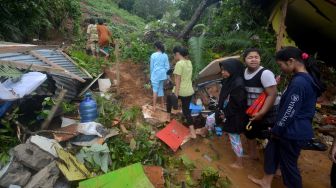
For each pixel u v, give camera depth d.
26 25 8.31
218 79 6.44
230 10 9.47
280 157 3.72
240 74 4.20
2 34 7.33
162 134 5.05
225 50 8.43
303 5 8.41
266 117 4.16
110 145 4.43
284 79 7.00
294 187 3.66
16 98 3.82
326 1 7.67
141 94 6.71
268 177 4.01
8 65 4.09
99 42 8.86
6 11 7.23
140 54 8.57
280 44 7.66
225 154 4.95
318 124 6.13
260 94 4.06
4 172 3.38
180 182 4.12
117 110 5.62
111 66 7.89
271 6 8.66
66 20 11.48
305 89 3.33
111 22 14.27
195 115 5.77
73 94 5.36
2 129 3.89
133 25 16.11
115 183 3.41
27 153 3.53
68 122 4.71
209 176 4.11
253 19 9.05
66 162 3.62
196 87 6.48
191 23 9.63
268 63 7.35
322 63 8.93
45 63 5.03
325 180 4.48
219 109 4.55
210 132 5.44
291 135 3.47
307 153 5.21
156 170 3.98
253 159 4.81
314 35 10.39
